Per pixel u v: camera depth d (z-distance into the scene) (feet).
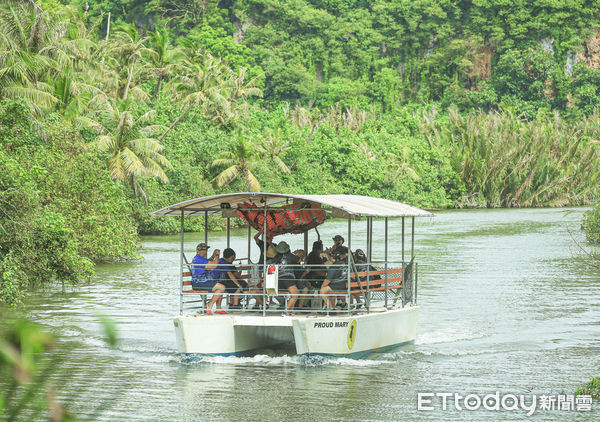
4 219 106.93
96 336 92.27
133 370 73.92
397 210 84.17
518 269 173.88
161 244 261.65
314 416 58.85
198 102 392.88
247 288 79.66
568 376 73.36
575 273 166.61
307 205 80.53
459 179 596.29
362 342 78.74
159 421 56.75
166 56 411.13
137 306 119.44
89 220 174.40
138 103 361.51
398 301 110.83
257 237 82.48
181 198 334.44
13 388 11.30
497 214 469.98
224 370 73.72
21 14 232.94
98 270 176.35
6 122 122.93
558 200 607.78
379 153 562.66
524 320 106.52
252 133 445.78
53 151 187.83
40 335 8.87
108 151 269.23
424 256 205.05
